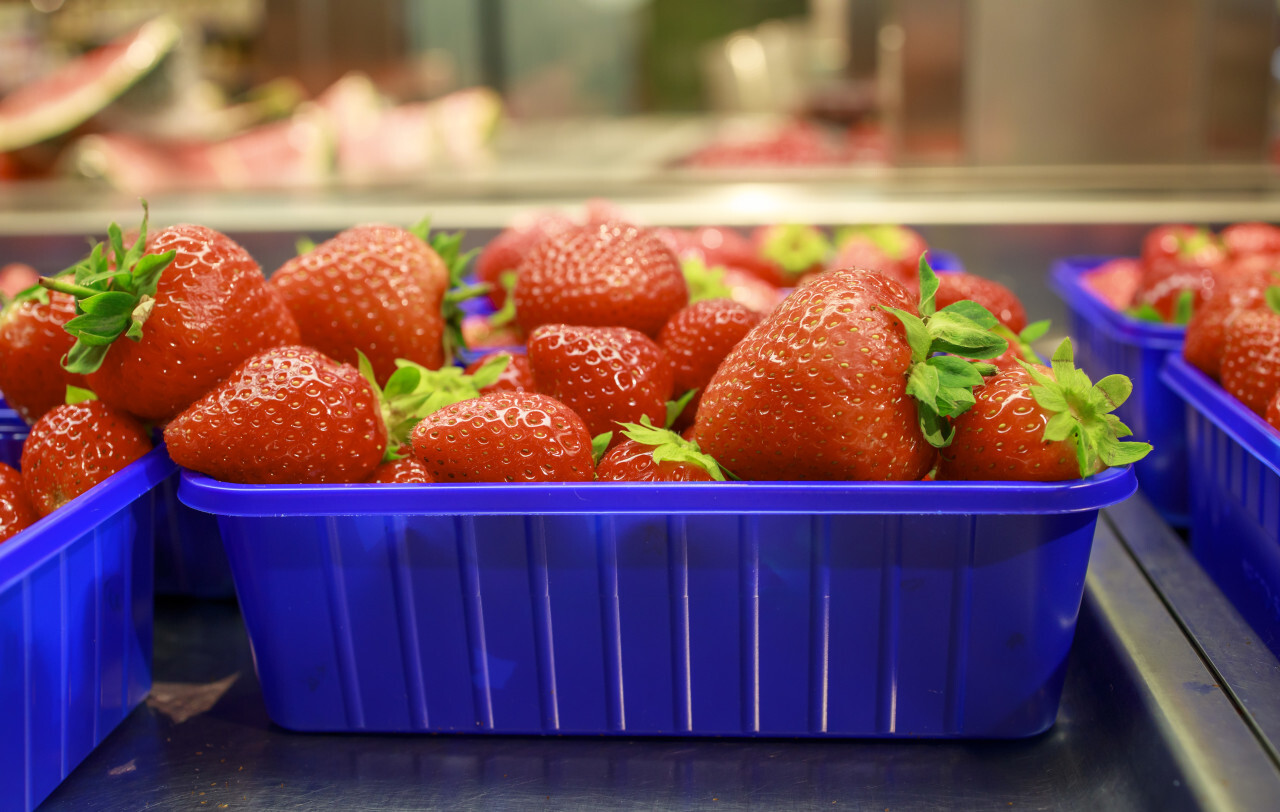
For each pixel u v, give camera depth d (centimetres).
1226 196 167
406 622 63
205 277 66
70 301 76
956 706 62
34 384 77
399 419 72
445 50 258
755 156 231
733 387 62
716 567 59
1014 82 182
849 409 58
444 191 184
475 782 61
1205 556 87
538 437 65
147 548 70
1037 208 163
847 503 56
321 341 80
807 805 58
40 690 59
